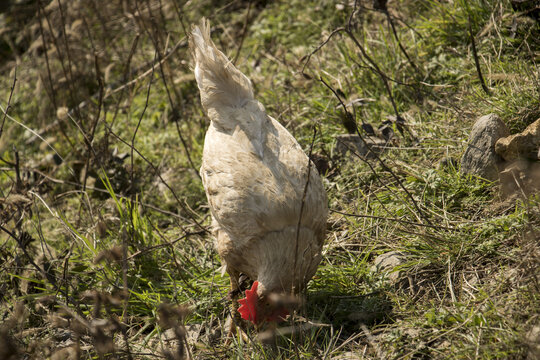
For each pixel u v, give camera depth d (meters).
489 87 4.12
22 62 6.92
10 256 4.03
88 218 4.54
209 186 3.26
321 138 4.53
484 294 2.91
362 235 3.64
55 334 3.37
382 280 3.23
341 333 3.09
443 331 2.80
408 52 4.96
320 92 5.04
